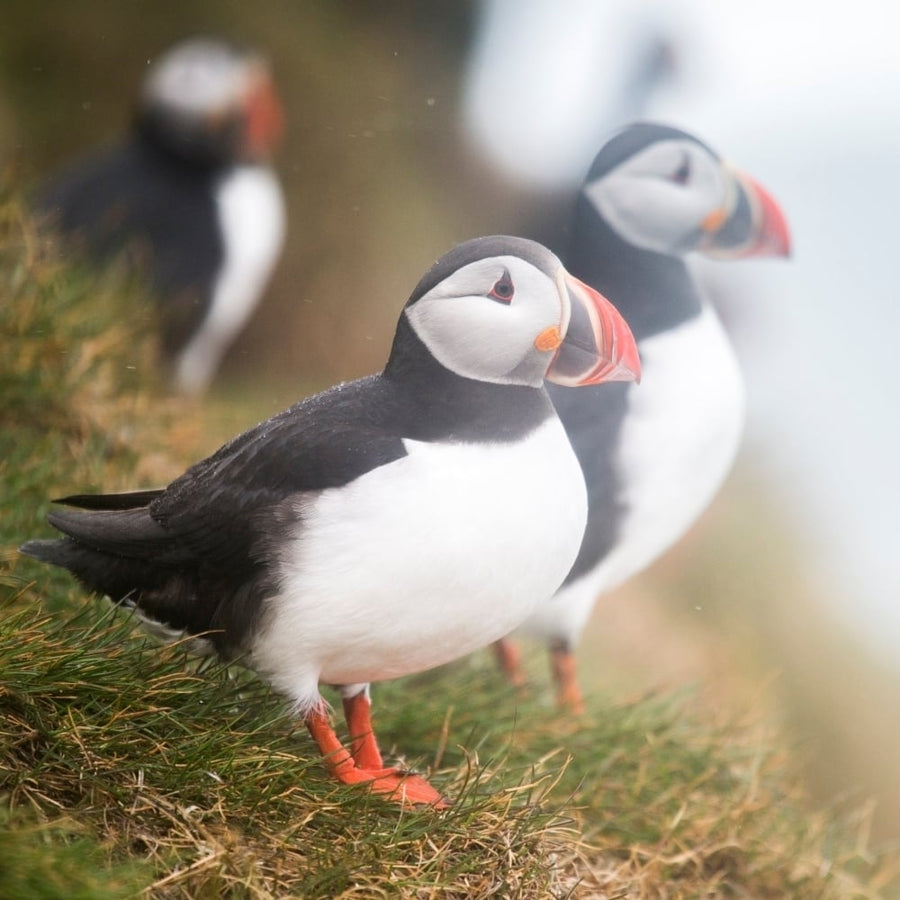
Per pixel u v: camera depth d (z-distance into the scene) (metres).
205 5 22.89
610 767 9.07
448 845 6.77
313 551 6.61
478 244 6.91
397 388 6.93
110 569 7.32
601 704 10.05
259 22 23.22
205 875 6.12
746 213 10.42
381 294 21.81
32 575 8.54
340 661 7.00
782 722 15.93
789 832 9.24
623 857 8.45
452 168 24.42
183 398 13.08
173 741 6.76
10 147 21.23
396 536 6.51
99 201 16.22
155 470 10.72
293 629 6.77
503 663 10.11
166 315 15.64
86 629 7.23
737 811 8.89
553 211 24.89
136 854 6.23
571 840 7.42
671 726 9.57
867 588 23.11
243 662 7.10
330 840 6.65
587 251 10.51
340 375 21.25
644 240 10.36
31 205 16.23
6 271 10.82
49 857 5.55
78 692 6.73
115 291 12.25
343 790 6.88
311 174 22.42
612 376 6.94
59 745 6.50
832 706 17.44
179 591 7.12
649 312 10.25
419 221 22.81
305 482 6.66
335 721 7.95
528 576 6.80
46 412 10.39
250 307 19.14
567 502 6.88
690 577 18.66
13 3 22.34
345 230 22.03
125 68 22.42
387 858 6.54
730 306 26.45
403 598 6.62
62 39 22.28
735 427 10.35
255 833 6.55
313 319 21.27
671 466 9.99
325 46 23.72
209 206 16.42
